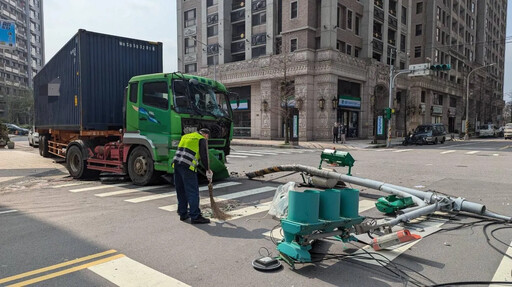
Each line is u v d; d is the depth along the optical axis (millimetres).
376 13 36906
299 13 31844
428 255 4539
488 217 6332
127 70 10938
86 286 3604
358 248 4754
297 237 4102
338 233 4395
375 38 37531
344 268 4102
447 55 54562
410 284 3697
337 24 33125
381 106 38875
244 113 38125
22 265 4133
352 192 4480
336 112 31500
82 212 6652
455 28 57688
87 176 10977
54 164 14562
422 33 49375
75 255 4449
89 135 10430
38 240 5023
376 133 29422
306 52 30656
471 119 63031
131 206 7156
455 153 21016
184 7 44625
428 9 49281
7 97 70000
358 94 35719
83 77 10008
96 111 10320
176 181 6070
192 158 5918
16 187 9516
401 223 5934
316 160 16562
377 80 36625
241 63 36344
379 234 5215
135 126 9203
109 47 10523
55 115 13000
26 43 83812
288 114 29547
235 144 30250
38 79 16391
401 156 19094
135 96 9203
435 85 49750
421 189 9219
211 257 4410
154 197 8055
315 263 4250
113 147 10070
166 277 3824
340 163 7867
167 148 8477
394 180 10742
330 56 30266
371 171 12797
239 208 7070
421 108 45938
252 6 37156
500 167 13883
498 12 85438
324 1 31000
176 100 8461
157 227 5680
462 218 6348
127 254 4492
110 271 3971
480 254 4582
